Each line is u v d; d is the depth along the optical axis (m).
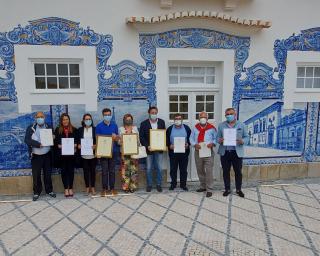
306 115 7.55
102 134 6.39
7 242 4.66
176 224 5.21
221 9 6.95
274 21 7.14
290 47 7.28
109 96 6.70
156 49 6.74
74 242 4.65
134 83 6.76
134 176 6.66
